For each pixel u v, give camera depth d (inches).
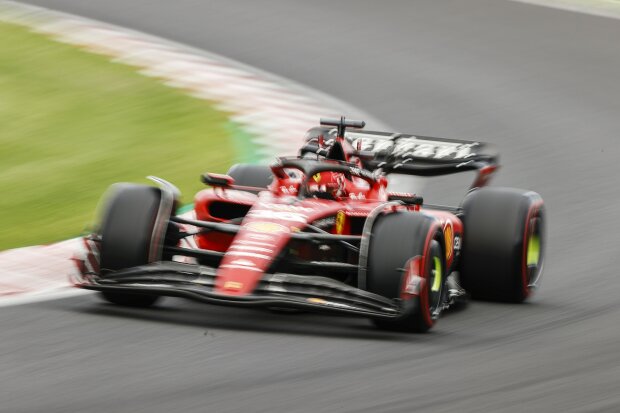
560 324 1171.9
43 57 2645.2
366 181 1224.2
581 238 1635.1
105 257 1102.4
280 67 2728.8
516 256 1284.4
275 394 844.0
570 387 894.4
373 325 1117.7
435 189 1932.8
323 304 1015.0
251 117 2239.2
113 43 2795.3
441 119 2401.6
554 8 3553.2
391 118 2383.1
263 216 1102.4
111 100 2347.4
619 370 952.3
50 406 798.5
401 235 1077.8
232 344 992.2
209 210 1194.0
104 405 804.0
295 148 2027.6
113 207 1120.2
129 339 994.1
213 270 1060.5
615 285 1364.4
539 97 2628.0
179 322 1071.0
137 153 1995.6
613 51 3102.9
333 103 2440.9
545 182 2000.5
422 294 1079.6
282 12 3297.2
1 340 984.3
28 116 2212.1
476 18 3358.8
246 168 1381.6
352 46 2984.7
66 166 1893.5
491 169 1375.5
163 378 876.6
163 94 2386.8
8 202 1662.2
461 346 1041.5
